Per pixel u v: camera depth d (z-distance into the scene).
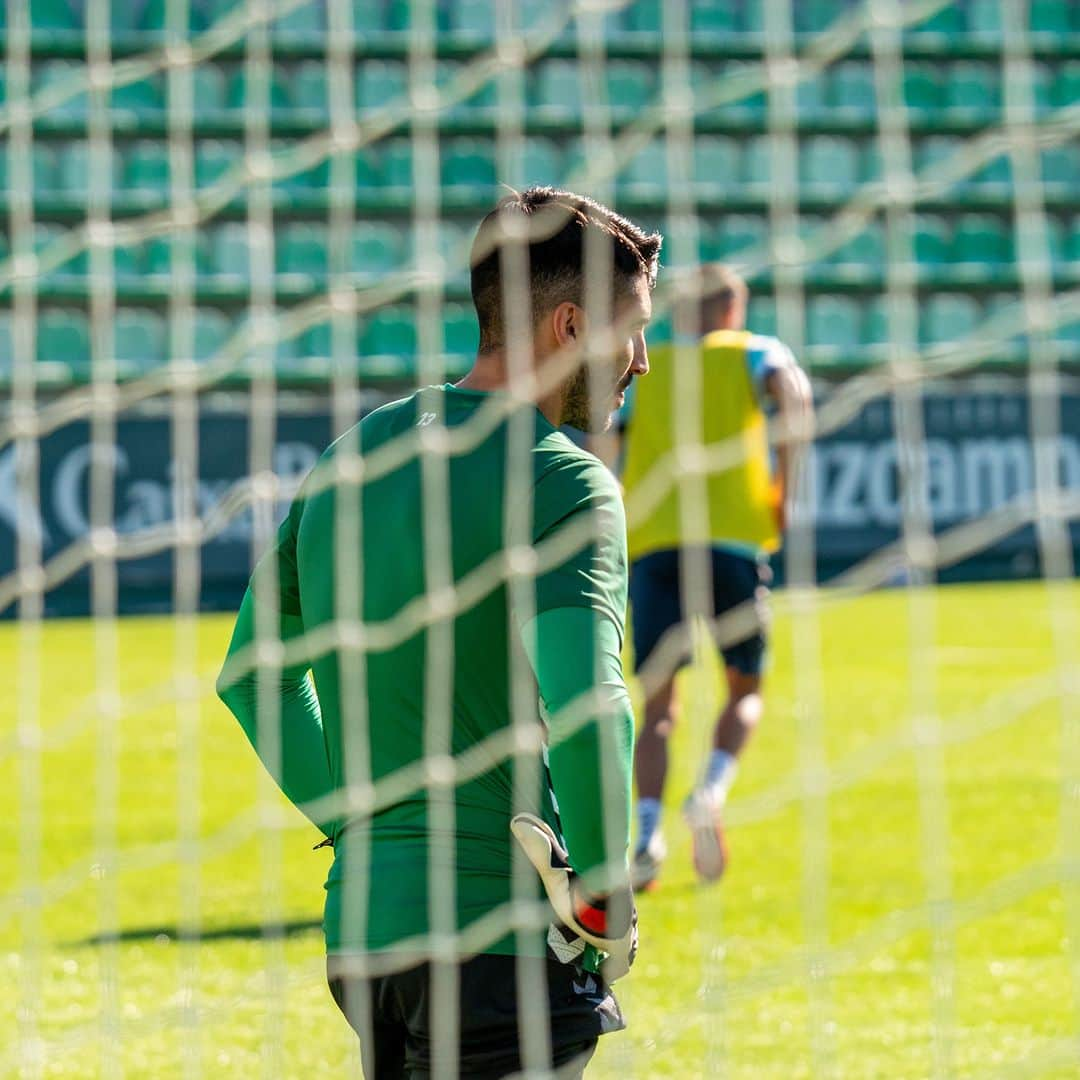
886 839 21.70
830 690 34.19
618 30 66.31
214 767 27.55
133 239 19.41
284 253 59.66
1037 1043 13.83
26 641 38.47
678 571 20.23
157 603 50.44
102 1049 14.12
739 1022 14.52
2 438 19.62
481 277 8.52
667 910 18.50
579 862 7.66
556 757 7.61
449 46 63.56
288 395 55.34
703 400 20.73
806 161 63.62
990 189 64.00
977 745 28.06
